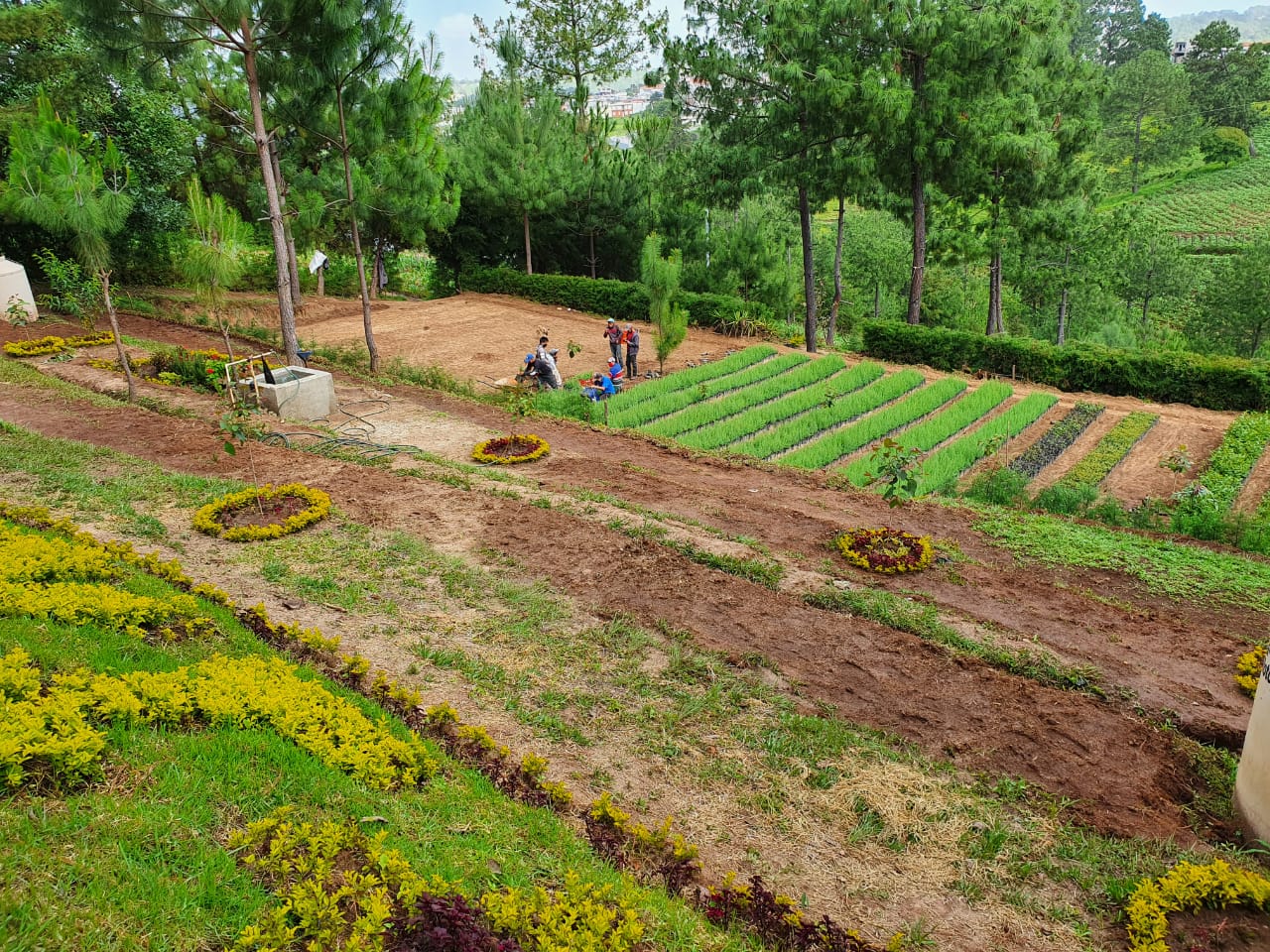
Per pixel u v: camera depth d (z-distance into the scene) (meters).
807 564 10.46
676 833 5.84
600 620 8.76
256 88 18.08
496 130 33.72
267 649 7.42
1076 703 7.66
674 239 35.31
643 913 4.81
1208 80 87.94
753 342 29.84
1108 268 37.00
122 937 3.94
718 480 15.09
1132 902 5.35
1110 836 6.14
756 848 5.77
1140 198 74.56
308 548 10.01
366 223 33.53
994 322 34.19
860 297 47.06
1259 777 6.01
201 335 24.48
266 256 35.91
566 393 21.05
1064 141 30.19
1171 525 13.94
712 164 27.86
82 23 15.95
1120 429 20.28
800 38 25.47
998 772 6.77
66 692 5.66
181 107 28.20
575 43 43.78
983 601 10.03
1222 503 14.65
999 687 7.84
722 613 8.99
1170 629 9.48
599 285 33.06
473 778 6.00
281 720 6.04
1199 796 6.66
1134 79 73.75
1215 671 8.58
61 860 4.32
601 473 14.38
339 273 38.03
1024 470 17.72
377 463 13.52
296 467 12.99
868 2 24.88
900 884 5.55
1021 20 25.00
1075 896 5.55
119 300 26.72
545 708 7.20
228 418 11.57
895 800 6.29
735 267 35.22
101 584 7.92
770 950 4.79
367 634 8.16
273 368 20.56
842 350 29.41
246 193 32.69
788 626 8.78
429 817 5.45
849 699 7.63
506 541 10.52
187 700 6.00
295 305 31.28
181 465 12.85
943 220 34.59
